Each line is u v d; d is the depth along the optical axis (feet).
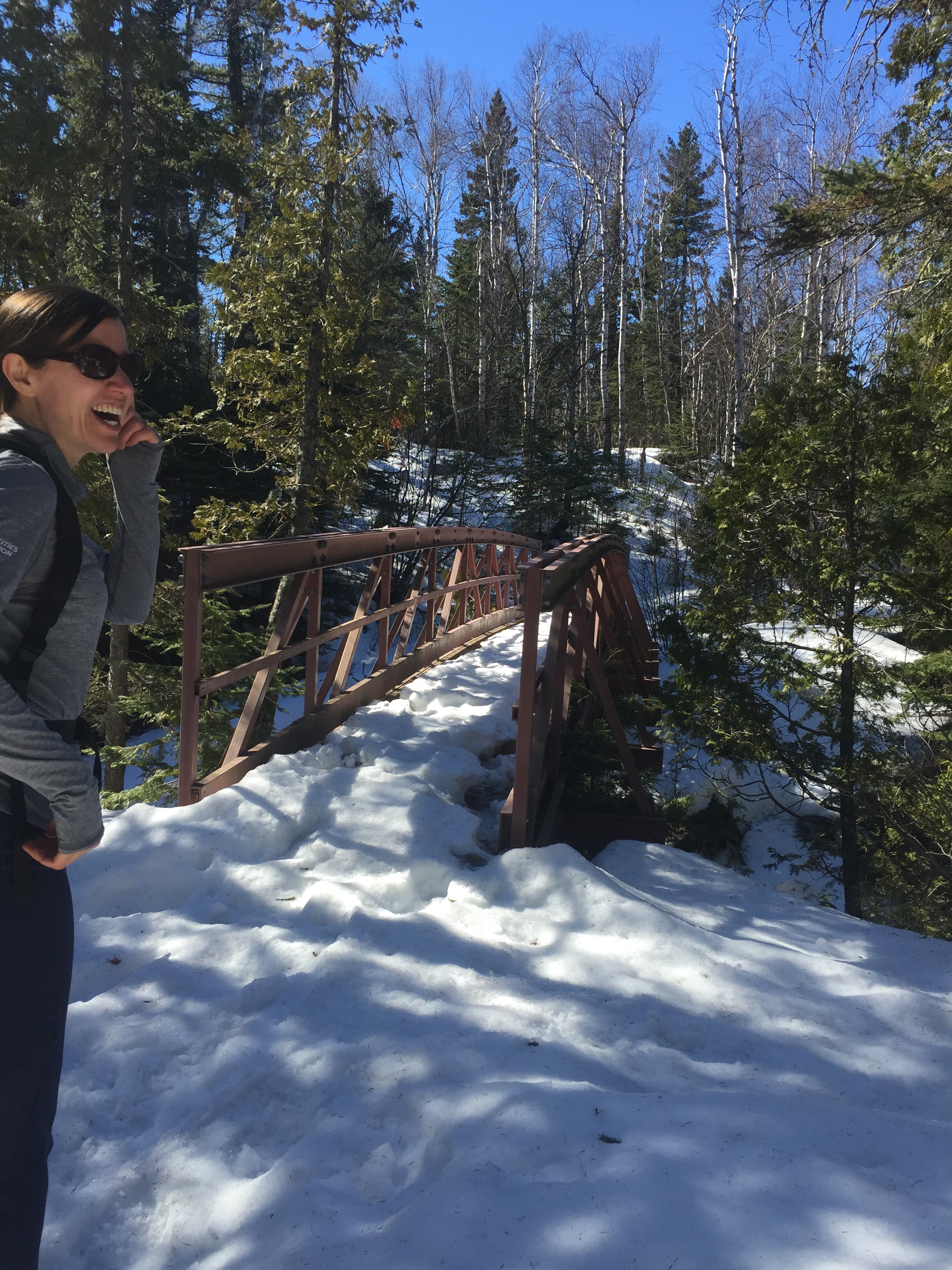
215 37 73.46
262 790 12.66
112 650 34.01
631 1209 5.51
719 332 89.51
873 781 20.34
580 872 10.44
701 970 8.95
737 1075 7.39
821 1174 5.75
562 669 15.96
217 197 53.98
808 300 38.19
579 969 8.96
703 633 21.31
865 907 21.22
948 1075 7.52
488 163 109.29
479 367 98.84
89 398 4.74
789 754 20.93
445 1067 7.27
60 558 4.39
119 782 33.96
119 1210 6.15
